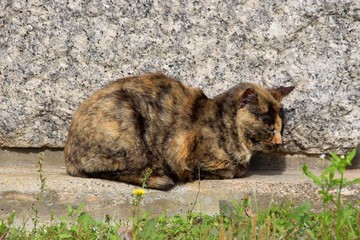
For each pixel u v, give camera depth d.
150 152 10.74
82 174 10.85
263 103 10.93
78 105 11.42
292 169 11.75
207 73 11.37
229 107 11.05
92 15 11.25
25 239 8.98
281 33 11.21
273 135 11.01
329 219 8.76
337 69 11.25
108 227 9.31
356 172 11.56
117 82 11.04
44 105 11.43
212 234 9.20
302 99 11.33
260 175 11.38
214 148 10.95
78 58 11.34
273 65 11.31
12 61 11.34
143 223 9.69
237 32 11.25
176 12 11.23
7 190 10.23
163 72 11.35
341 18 11.17
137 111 10.72
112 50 11.32
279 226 9.27
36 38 11.30
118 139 10.59
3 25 11.28
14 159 11.72
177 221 9.77
